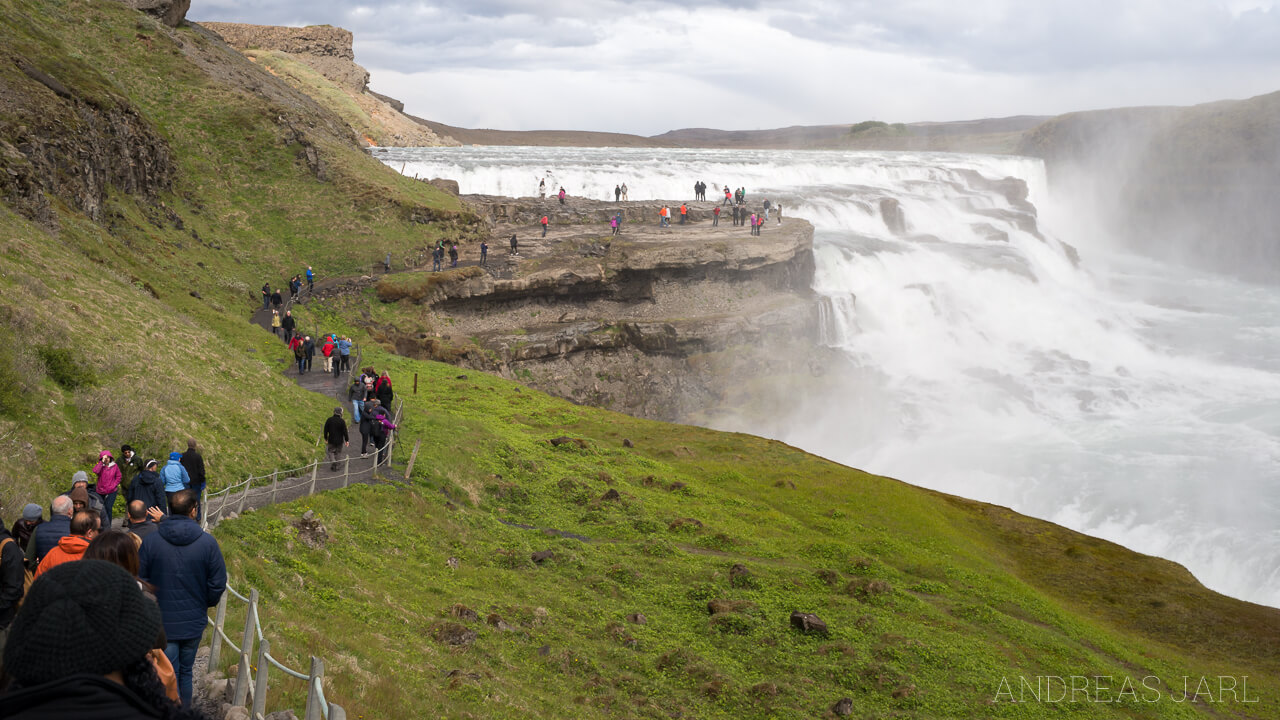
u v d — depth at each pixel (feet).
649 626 83.20
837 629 86.12
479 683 58.75
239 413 97.55
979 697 75.97
